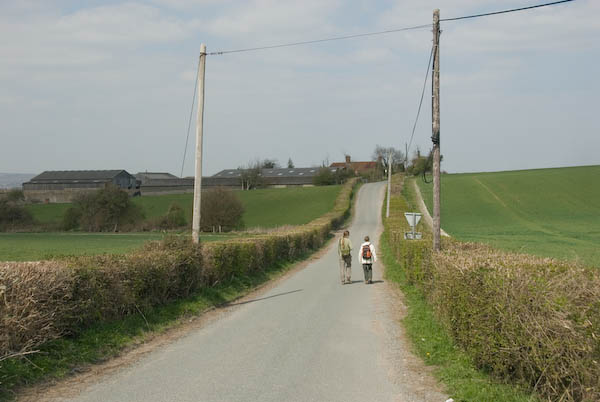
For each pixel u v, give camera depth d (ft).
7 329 23.08
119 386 22.61
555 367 18.37
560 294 18.84
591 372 17.22
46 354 25.05
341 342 32.12
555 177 283.18
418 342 30.91
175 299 42.88
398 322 38.99
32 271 25.75
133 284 34.76
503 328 20.93
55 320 26.37
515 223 190.80
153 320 35.88
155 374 24.62
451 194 266.77
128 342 30.55
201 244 53.31
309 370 25.55
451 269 28.25
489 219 204.03
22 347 23.82
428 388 22.79
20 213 244.42
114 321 32.45
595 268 21.42
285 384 23.12
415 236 68.95
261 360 27.48
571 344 17.60
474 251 39.22
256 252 68.90
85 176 405.39
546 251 106.42
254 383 23.20
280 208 281.74
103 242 163.84
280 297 52.95
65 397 21.01
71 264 29.45
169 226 230.27
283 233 103.24
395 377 24.48
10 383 21.29
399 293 55.21
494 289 21.58
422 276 46.91
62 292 27.07
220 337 33.47
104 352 28.12
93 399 20.75
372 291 57.36
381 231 188.96
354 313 43.06
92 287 30.01
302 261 98.17
